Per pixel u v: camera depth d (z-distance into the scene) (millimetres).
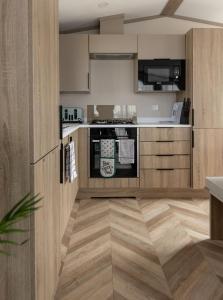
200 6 5180
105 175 4996
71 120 5480
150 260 2818
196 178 4996
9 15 1469
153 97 5695
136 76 5344
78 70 5258
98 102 5676
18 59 1479
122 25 5438
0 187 1508
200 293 2281
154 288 2354
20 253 1534
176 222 3850
